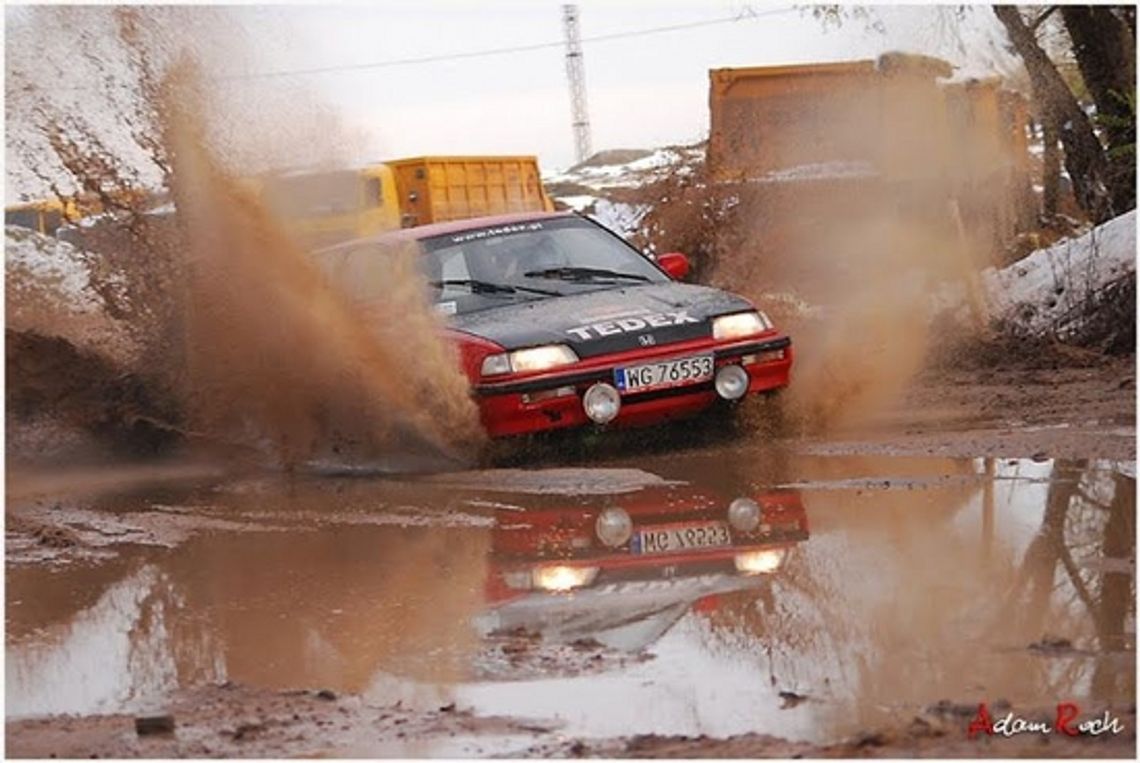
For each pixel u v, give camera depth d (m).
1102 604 5.07
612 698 4.41
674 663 4.70
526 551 6.44
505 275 9.45
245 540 7.13
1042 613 5.01
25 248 10.38
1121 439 8.09
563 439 8.71
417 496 7.97
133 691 4.84
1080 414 9.16
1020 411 9.51
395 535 7.00
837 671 4.52
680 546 6.32
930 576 5.55
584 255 9.73
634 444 8.91
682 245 17.06
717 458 8.43
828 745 3.89
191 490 8.75
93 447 9.98
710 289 9.48
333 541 6.96
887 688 4.34
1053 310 12.84
